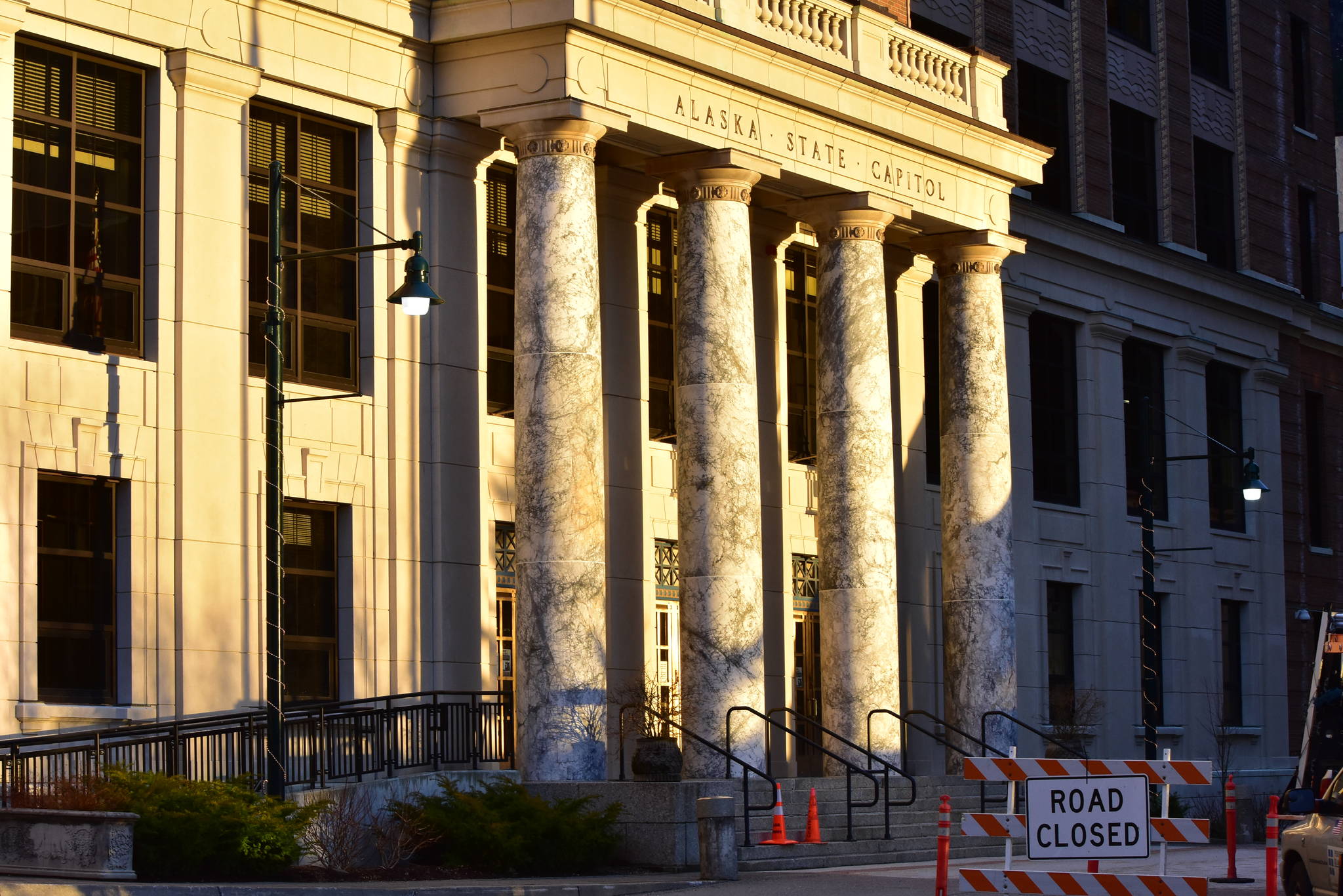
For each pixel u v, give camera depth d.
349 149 34.38
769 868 30.80
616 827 31.06
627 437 38.75
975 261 43.72
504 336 37.03
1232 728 57.47
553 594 32.94
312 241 33.62
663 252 40.84
